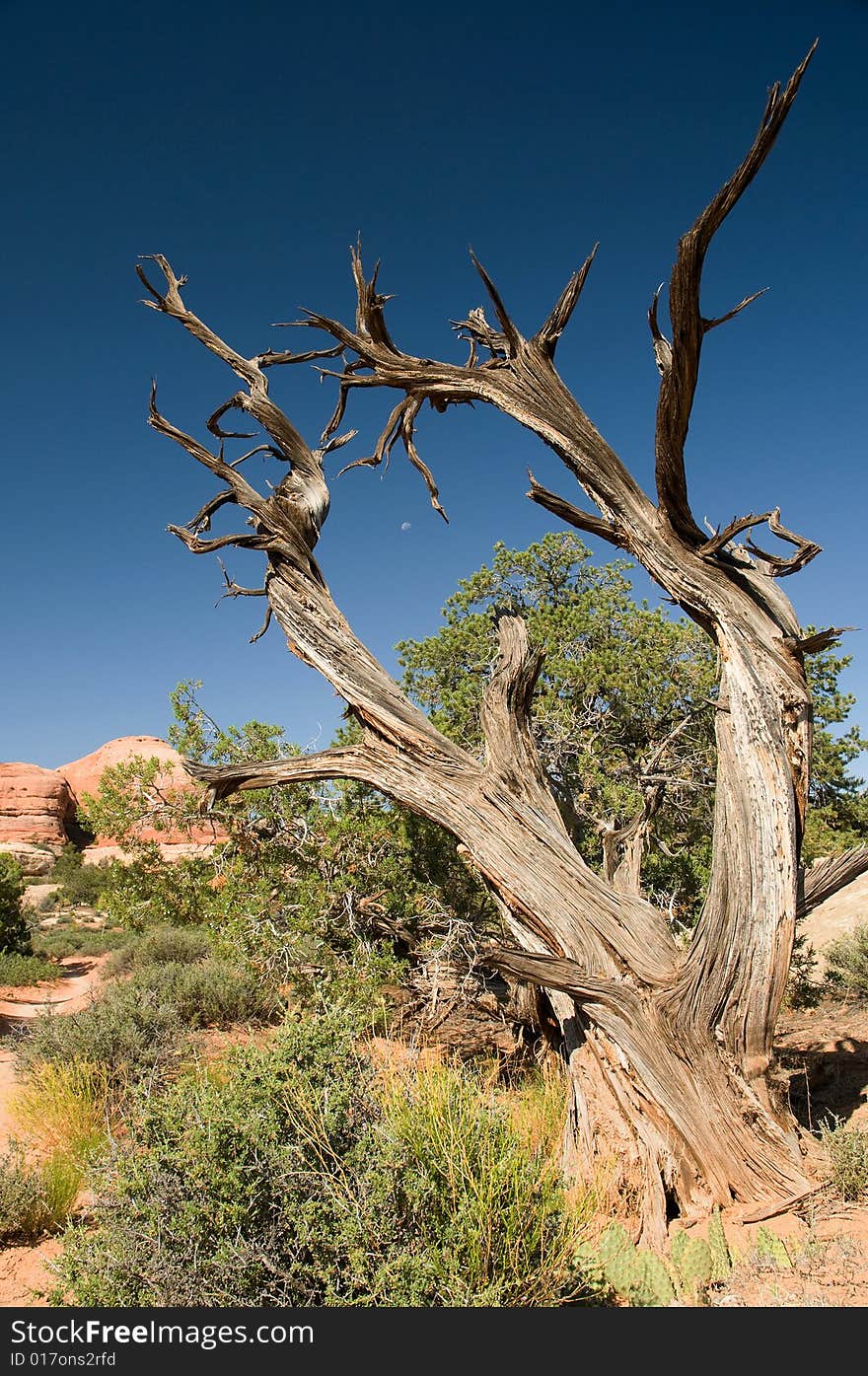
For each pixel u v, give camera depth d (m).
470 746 11.03
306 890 9.54
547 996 7.60
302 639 8.07
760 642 6.82
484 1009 9.87
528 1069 8.88
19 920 22.25
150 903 10.25
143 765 10.36
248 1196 3.79
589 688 11.11
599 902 6.54
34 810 69.12
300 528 8.53
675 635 11.52
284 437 8.95
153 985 11.92
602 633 12.37
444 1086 4.44
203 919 10.38
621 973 6.23
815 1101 7.43
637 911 6.56
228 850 10.25
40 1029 9.25
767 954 6.05
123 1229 3.84
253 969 9.73
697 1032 5.98
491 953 6.23
